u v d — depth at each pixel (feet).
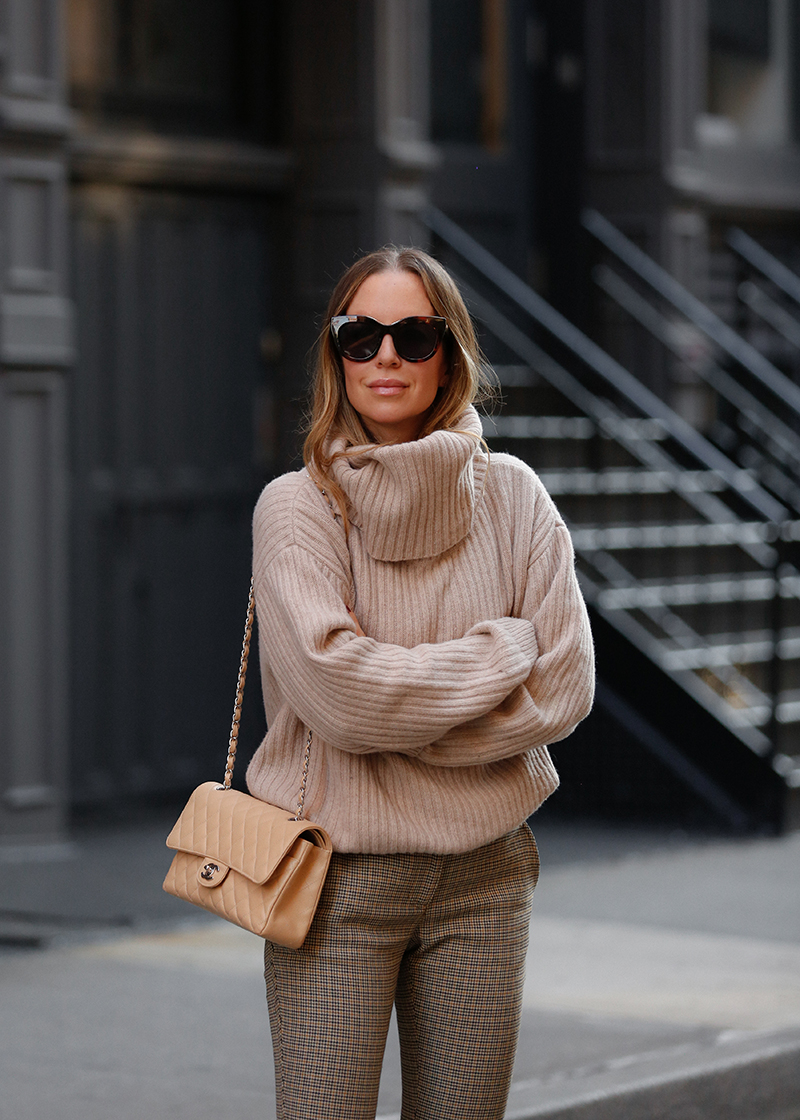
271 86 46.70
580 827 42.39
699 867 37.47
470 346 14.69
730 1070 23.24
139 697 43.47
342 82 45.75
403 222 46.19
